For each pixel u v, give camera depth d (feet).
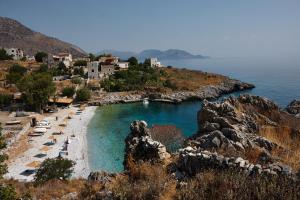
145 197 51.06
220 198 45.47
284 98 441.27
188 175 57.88
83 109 407.64
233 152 63.05
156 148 68.85
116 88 516.73
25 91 387.14
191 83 597.93
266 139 69.31
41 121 319.68
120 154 225.56
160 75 638.53
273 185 45.37
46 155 216.33
